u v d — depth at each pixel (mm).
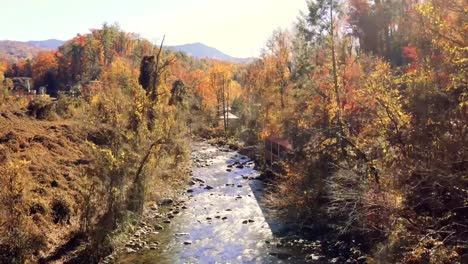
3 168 17031
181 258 19922
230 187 34969
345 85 25875
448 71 13039
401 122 15328
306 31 28672
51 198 21297
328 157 23469
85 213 19734
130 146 23359
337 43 29594
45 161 26250
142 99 26406
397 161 14797
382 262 14125
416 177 14219
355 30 46031
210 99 80000
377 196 15664
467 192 11641
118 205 20828
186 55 156500
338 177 20469
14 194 16734
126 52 120062
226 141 64938
